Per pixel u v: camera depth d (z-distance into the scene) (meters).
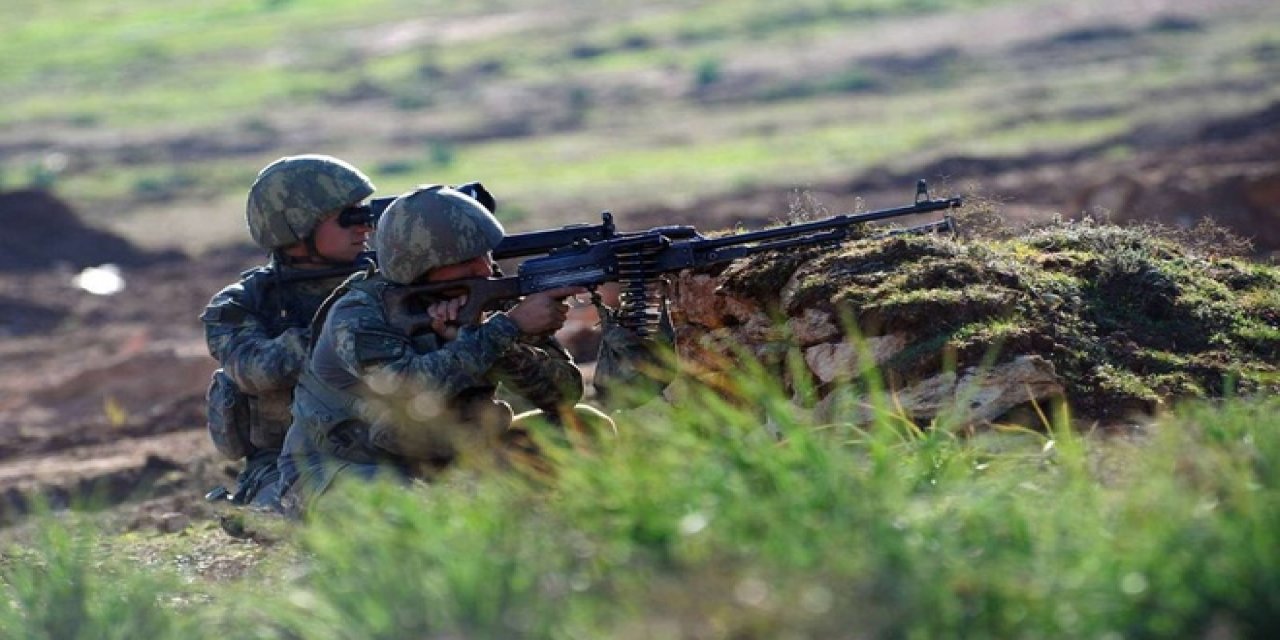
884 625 11.46
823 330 21.70
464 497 15.48
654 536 13.39
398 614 12.86
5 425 51.88
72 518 26.25
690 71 175.50
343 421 20.70
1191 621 11.46
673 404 23.47
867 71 165.25
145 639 15.60
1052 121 121.38
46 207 99.75
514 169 127.44
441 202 20.05
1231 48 153.38
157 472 38.00
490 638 12.38
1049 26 175.75
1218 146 89.44
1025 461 16.55
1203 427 15.46
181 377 53.75
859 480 13.88
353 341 20.00
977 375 20.16
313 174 23.12
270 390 22.70
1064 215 65.88
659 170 117.56
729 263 23.56
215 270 93.06
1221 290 22.81
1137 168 84.94
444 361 19.72
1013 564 12.30
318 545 15.56
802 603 11.54
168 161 147.38
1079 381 20.67
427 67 191.88
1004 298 21.38
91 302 84.50
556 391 20.80
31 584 17.05
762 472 14.30
